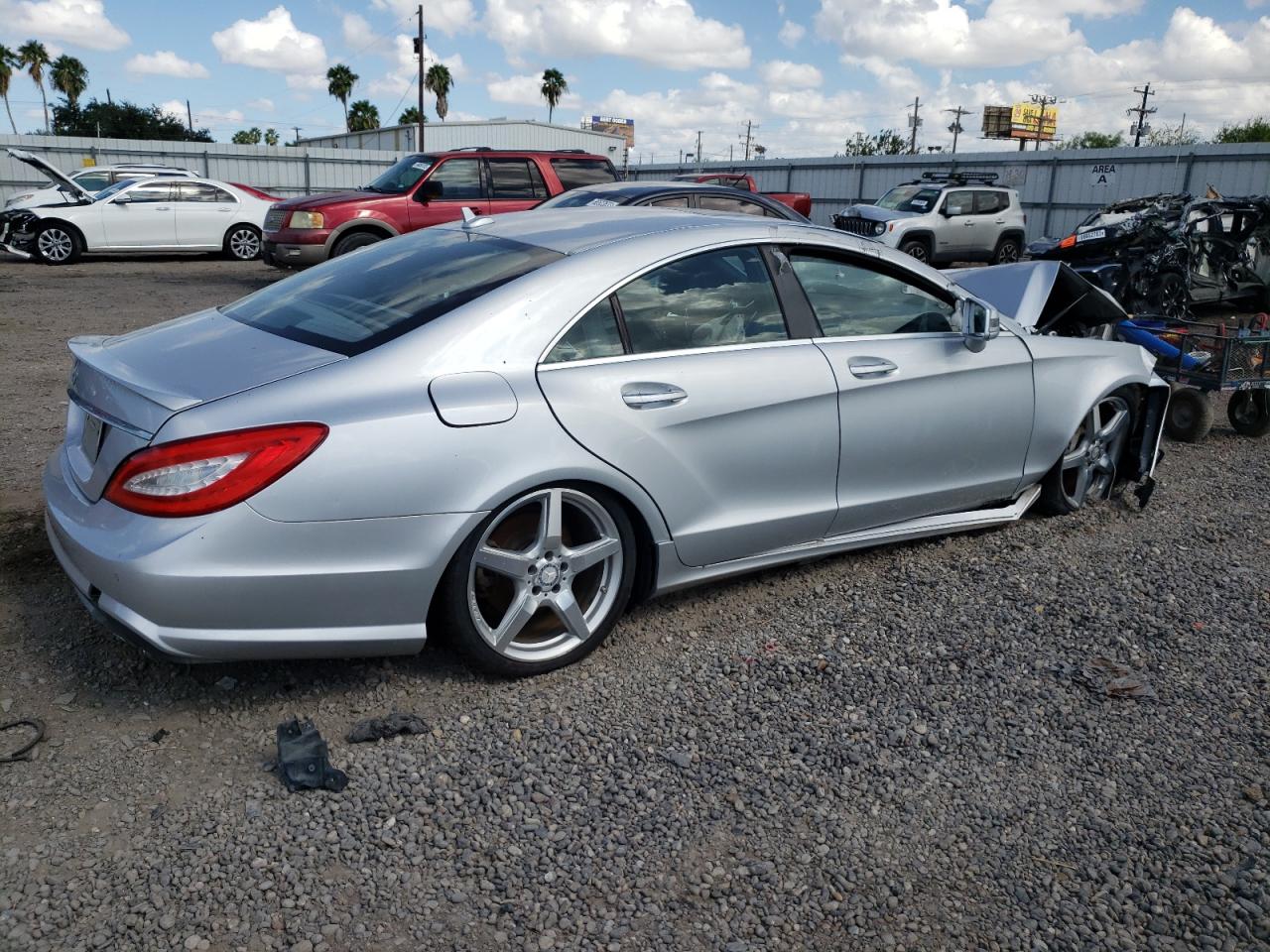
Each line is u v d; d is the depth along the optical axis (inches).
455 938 86.5
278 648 112.0
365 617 114.6
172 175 792.9
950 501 171.8
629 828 101.7
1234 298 538.3
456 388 116.6
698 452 135.8
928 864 98.4
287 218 505.7
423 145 1477.6
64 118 2527.1
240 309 141.2
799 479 148.3
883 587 161.9
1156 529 193.8
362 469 109.8
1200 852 101.1
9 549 159.9
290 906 88.9
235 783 106.0
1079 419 186.2
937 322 166.6
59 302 485.4
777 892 93.7
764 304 146.5
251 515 105.7
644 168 1571.1
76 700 119.6
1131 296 489.1
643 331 133.3
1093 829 104.3
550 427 121.4
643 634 143.8
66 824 98.0
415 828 100.0
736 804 106.0
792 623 148.7
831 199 1301.7
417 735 115.8
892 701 127.6
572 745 115.4
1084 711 126.9
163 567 103.5
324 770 106.3
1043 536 187.3
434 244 148.7
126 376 114.7
